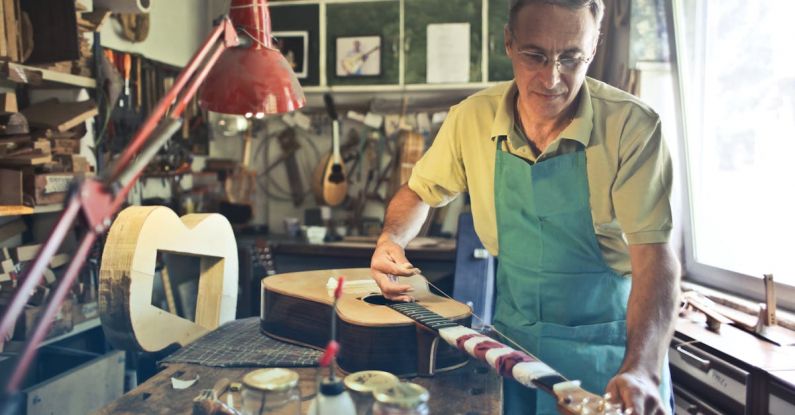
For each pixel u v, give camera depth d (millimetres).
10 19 2297
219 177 4172
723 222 2754
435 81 3982
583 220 1339
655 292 1155
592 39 1192
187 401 1114
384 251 1520
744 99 2582
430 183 1628
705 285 2842
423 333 1233
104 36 3238
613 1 3043
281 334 1514
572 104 1318
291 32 4133
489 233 1552
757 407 1763
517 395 1418
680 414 2148
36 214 2693
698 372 2043
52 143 2471
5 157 2283
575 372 1368
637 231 1223
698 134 2887
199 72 817
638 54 2924
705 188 2875
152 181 3619
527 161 1386
